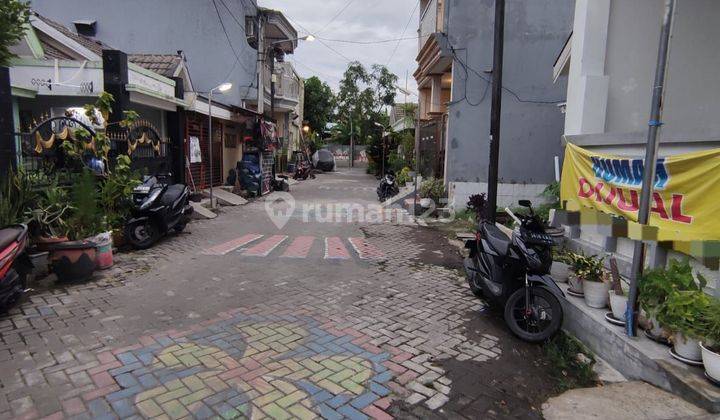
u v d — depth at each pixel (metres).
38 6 16.75
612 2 5.73
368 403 3.13
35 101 9.80
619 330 3.81
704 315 3.17
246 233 8.86
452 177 11.34
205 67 17.38
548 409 3.12
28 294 4.99
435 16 12.88
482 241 5.09
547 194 9.27
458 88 11.16
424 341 4.18
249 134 16.28
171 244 7.70
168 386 3.22
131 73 9.55
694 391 3.01
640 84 5.73
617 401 3.15
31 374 3.32
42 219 5.62
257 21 17.53
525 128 11.10
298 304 4.96
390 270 6.50
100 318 4.38
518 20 10.85
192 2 17.06
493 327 4.57
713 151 3.61
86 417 2.84
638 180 4.46
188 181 12.61
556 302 4.18
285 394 3.18
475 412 3.10
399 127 26.94
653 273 3.59
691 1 5.40
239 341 3.99
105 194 6.84
